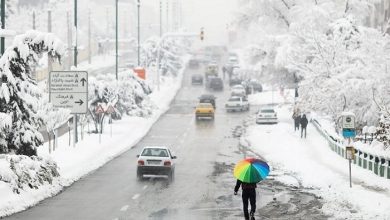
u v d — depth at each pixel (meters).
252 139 58.31
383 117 41.69
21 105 33.97
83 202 28.44
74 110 45.91
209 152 49.88
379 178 34.81
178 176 37.50
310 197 30.42
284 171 39.50
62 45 34.22
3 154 31.16
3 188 27.50
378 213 25.59
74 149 47.78
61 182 33.19
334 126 55.72
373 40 52.09
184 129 66.88
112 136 58.28
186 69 156.38
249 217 24.53
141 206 27.67
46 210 26.36
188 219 24.89
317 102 53.97
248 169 23.67
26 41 33.94
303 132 61.78
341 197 29.69
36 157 32.72
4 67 33.41
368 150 37.72
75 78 45.84
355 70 51.25
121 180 35.44
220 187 33.41
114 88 66.12
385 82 48.81
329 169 38.75
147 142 56.38
